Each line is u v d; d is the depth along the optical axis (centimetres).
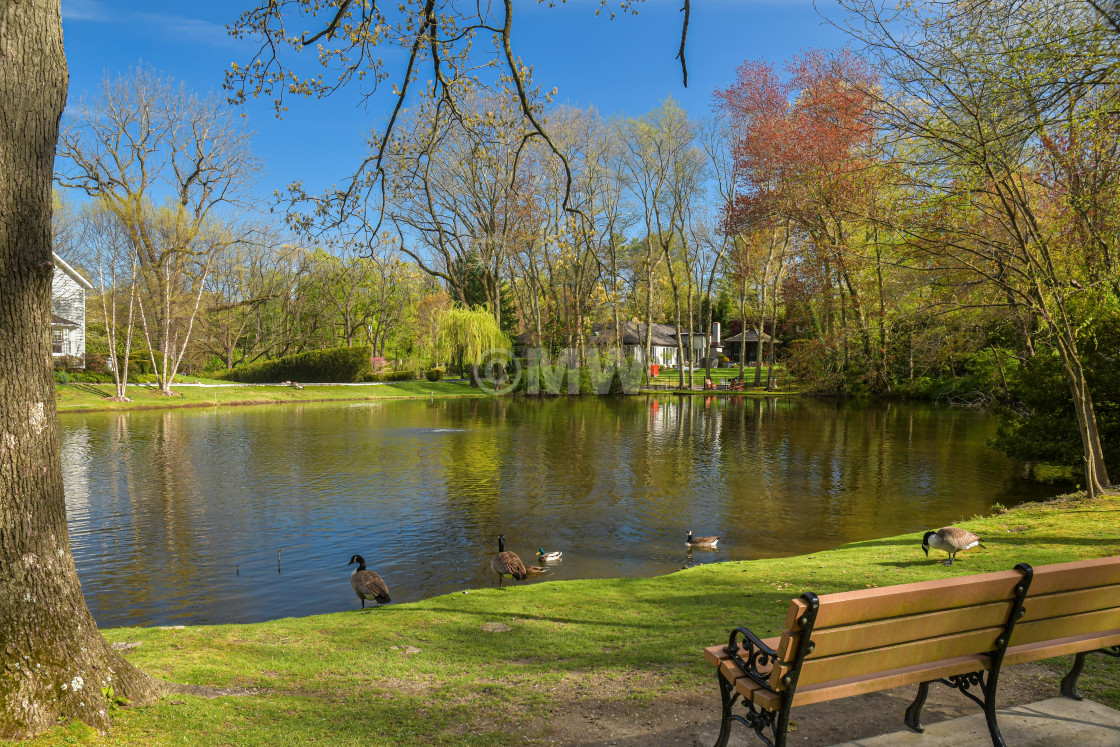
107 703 395
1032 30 950
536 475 1919
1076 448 1539
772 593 767
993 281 1260
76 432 2916
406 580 1041
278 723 406
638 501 1575
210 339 6116
